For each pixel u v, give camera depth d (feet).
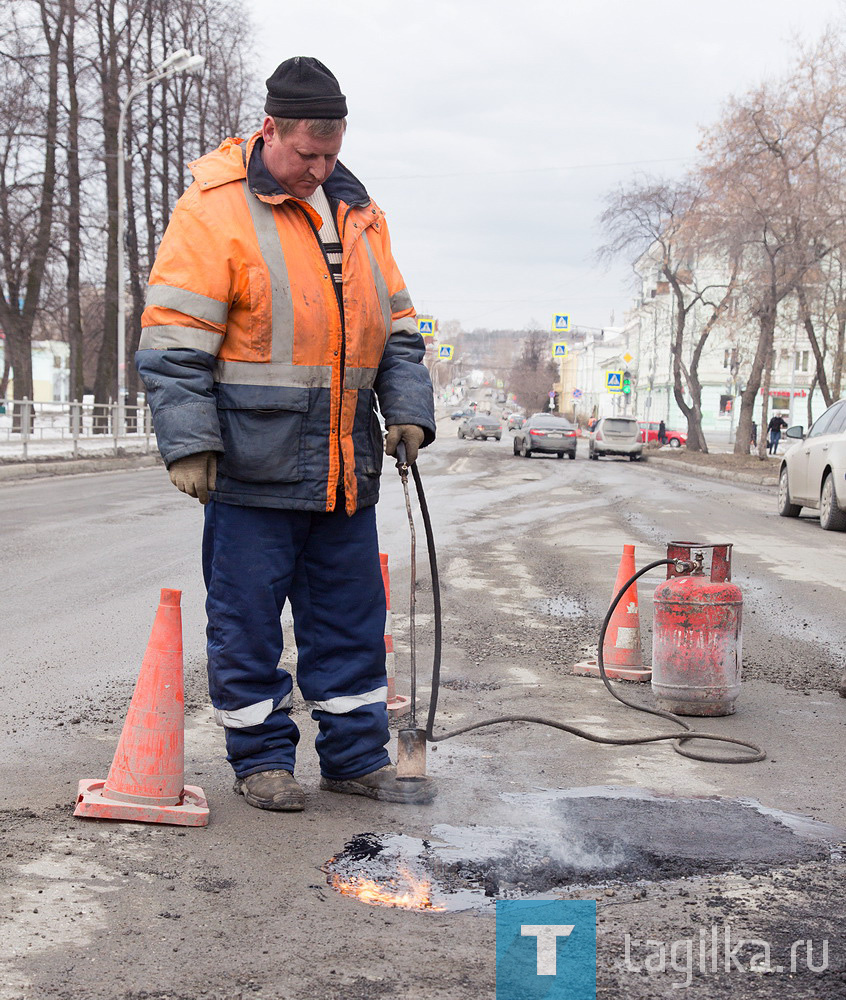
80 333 124.47
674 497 67.67
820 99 105.40
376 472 12.51
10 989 7.60
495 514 52.54
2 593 27.53
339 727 12.47
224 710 12.09
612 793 12.98
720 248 122.42
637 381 279.28
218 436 11.27
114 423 97.19
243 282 11.37
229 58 133.49
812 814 12.40
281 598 12.14
